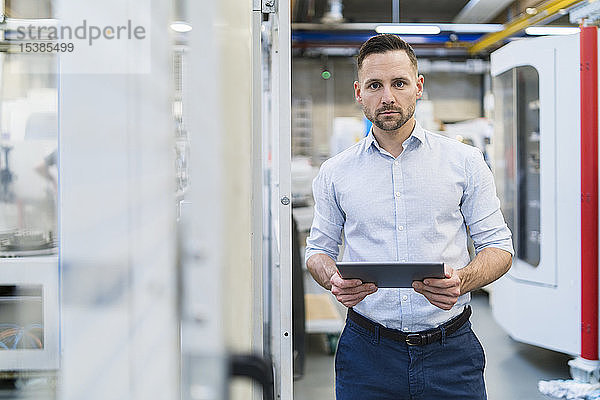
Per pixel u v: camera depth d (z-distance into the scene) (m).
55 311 0.57
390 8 6.54
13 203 0.57
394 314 1.84
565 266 3.72
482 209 1.91
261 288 1.47
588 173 3.54
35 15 0.55
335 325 4.27
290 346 1.65
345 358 1.92
